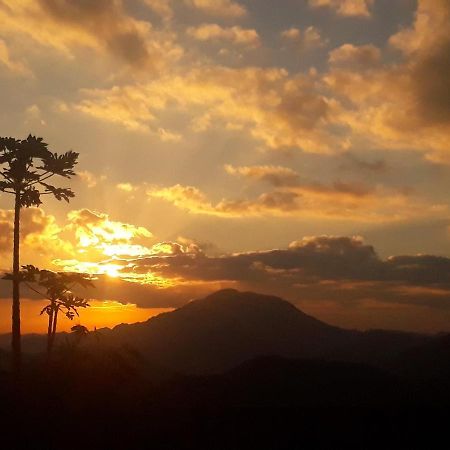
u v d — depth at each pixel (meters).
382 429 28.28
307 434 27.55
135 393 36.00
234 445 26.44
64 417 30.16
